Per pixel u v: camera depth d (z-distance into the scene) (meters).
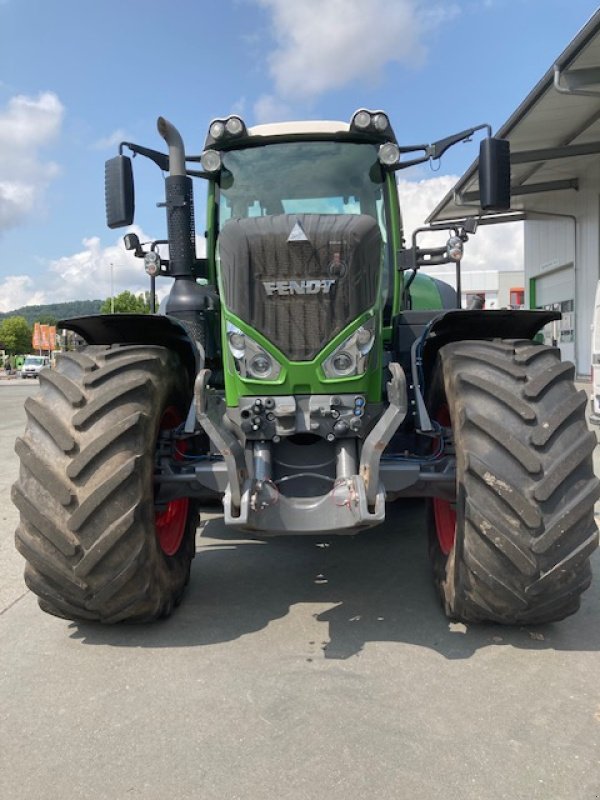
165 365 3.25
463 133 4.06
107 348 3.28
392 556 4.36
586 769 2.15
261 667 2.87
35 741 2.38
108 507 2.80
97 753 2.30
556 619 2.99
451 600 3.12
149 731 2.42
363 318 3.06
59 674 2.85
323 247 2.99
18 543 2.90
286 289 2.99
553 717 2.44
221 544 4.70
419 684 2.69
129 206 3.93
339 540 4.75
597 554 4.20
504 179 3.84
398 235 4.20
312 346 3.01
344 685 2.70
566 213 20.34
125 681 2.78
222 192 4.12
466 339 3.60
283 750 2.28
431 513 3.62
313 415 3.02
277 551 4.50
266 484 2.93
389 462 3.14
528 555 2.71
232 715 2.50
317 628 3.25
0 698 2.68
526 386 2.89
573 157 16.70
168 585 3.23
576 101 12.76
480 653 2.95
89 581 2.85
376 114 3.98
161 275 4.21
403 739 2.32
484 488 2.79
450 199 18.33
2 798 2.09
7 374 59.47
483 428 2.82
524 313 3.21
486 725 2.40
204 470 3.08
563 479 2.72
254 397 3.06
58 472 2.83
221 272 3.19
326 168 4.10
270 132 4.07
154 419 3.03
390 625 3.27
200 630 3.25
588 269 19.17
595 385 8.57
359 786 2.09
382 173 4.14
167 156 4.27
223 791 2.09
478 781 2.10
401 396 2.82
